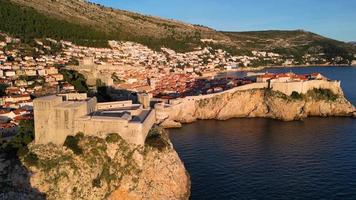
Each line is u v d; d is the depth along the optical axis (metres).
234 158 131.75
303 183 111.25
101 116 102.56
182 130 174.12
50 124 98.44
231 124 188.25
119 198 92.69
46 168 90.88
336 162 127.81
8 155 93.94
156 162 99.69
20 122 113.81
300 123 189.50
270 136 161.62
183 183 104.69
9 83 180.75
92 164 93.50
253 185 109.69
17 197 86.38
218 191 105.94
